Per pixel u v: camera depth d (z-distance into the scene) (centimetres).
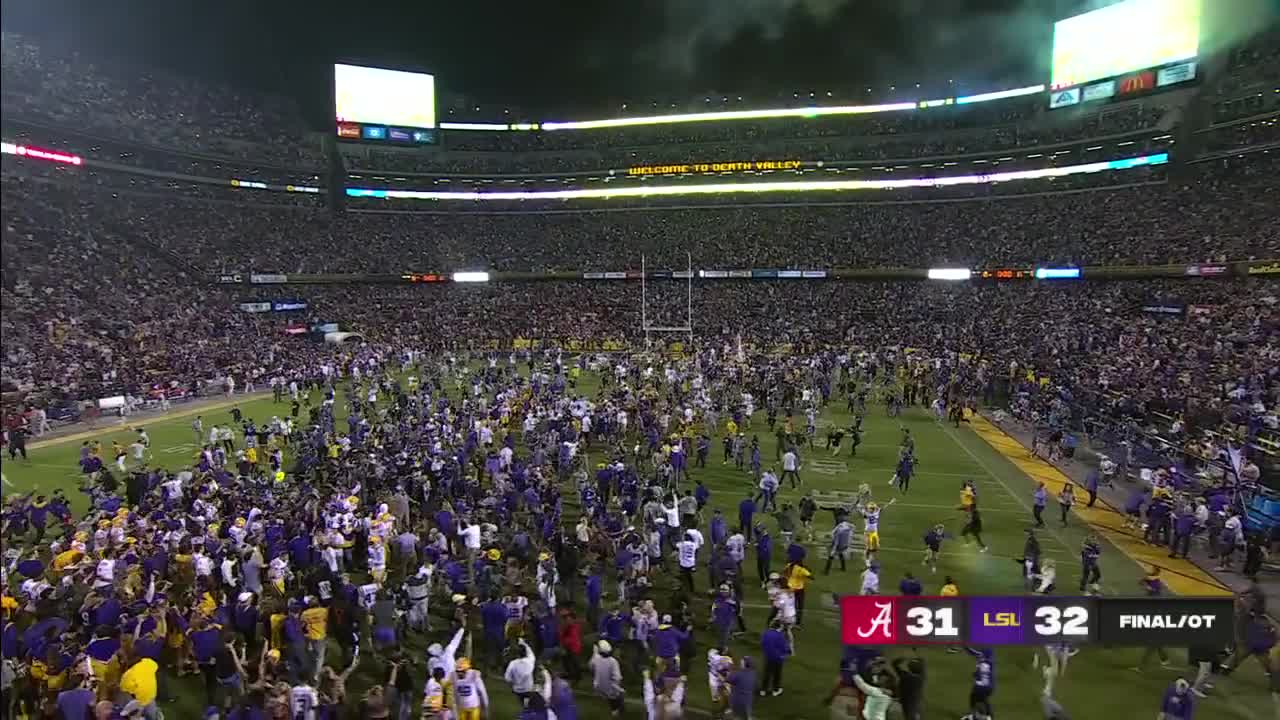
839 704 1212
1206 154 6456
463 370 5150
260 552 1592
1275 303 4509
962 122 8456
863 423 3862
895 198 8381
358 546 1895
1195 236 5719
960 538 2175
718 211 8681
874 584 1586
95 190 6812
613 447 3195
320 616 1327
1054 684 1376
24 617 1428
